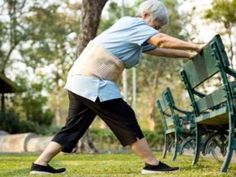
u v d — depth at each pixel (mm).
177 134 9984
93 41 6207
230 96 5418
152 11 6066
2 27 45875
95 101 6000
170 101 9977
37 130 37688
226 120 6398
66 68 54656
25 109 43844
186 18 32875
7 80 33500
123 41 6008
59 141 6184
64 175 6000
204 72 5945
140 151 6055
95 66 6055
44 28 47625
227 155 5609
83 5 17891
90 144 18094
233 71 5359
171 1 47969
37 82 49125
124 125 5988
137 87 62594
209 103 6258
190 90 6906
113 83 6078
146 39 5914
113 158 12531
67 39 52438
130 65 6172
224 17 27953
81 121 6188
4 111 35562
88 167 8156
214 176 5418
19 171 7312
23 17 46812
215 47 5324
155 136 34625
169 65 54594
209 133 7582
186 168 6824
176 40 5801
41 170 6184
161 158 11672
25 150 24594
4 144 25219
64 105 73125
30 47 49688
